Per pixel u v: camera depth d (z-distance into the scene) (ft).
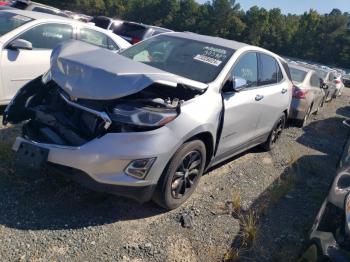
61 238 10.84
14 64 18.72
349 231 8.75
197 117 12.42
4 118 13.46
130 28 46.19
